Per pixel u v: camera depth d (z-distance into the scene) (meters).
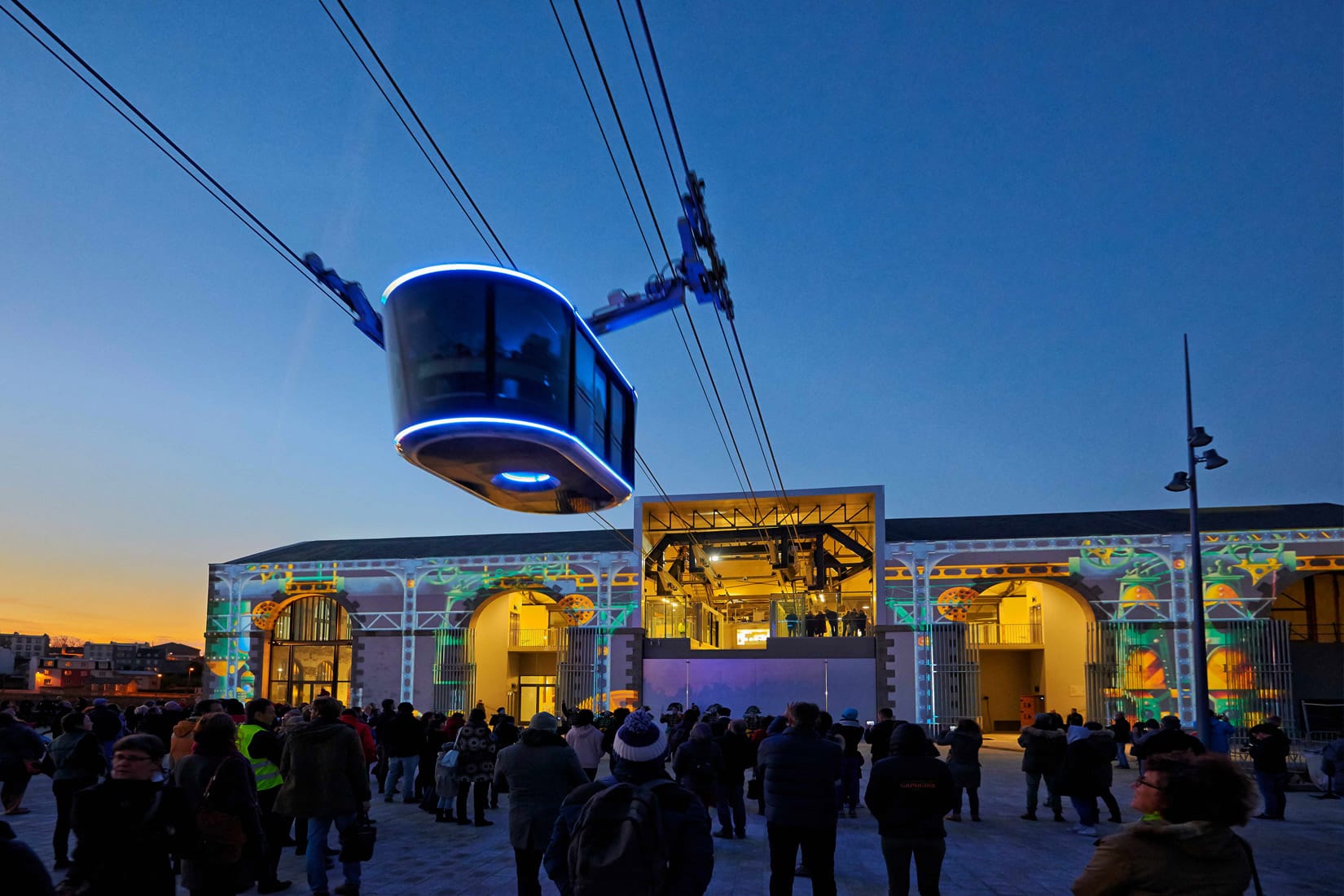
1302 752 30.62
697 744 11.48
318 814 8.67
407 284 13.56
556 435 13.65
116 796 5.11
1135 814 15.84
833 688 34.91
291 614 41.06
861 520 38.50
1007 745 33.50
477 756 13.80
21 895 3.32
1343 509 38.06
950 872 11.05
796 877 10.59
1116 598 34.00
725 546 39.53
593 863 4.05
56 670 109.62
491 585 38.47
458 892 9.60
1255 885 3.66
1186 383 21.28
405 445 13.72
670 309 15.20
